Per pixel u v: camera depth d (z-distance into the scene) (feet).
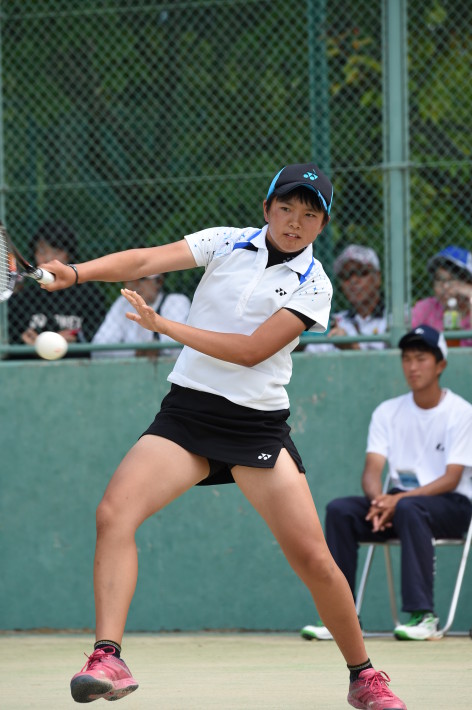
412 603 59.16
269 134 72.84
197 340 32.78
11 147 74.23
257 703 38.42
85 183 73.72
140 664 51.90
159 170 73.46
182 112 73.46
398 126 70.79
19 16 74.69
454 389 69.15
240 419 33.81
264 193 72.49
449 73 72.28
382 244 71.92
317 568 33.01
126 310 72.33
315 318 34.32
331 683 43.88
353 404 69.21
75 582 70.18
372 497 62.34
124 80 73.87
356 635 33.99
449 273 69.87
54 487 70.59
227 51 73.31
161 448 33.40
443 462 63.52
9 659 54.85
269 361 34.37
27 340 72.38
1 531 70.79
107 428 70.44
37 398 70.95
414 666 49.03
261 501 33.63
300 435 69.46
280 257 34.68
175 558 69.51
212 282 35.01
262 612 68.95
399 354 68.90
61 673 48.85
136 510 32.68
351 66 72.38
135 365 70.38
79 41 74.28
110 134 73.87
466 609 67.46
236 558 69.26
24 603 70.38
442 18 72.28
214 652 56.90
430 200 71.97
